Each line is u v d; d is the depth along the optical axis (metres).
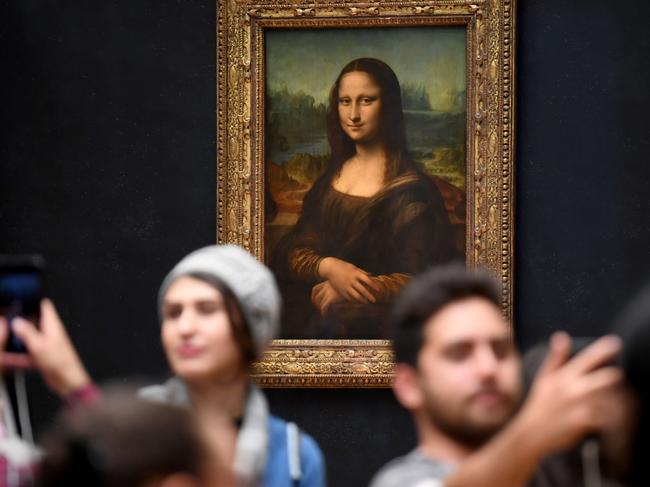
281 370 10.73
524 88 10.86
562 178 10.80
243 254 4.62
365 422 10.82
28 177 11.07
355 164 10.88
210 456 2.13
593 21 10.82
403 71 10.88
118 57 11.10
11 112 11.11
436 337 3.32
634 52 10.77
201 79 11.05
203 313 4.46
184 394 4.50
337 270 10.84
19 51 11.14
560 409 2.60
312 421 10.85
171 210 11.01
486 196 10.70
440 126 10.84
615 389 2.58
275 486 4.46
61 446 2.10
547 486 3.31
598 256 10.75
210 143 11.04
